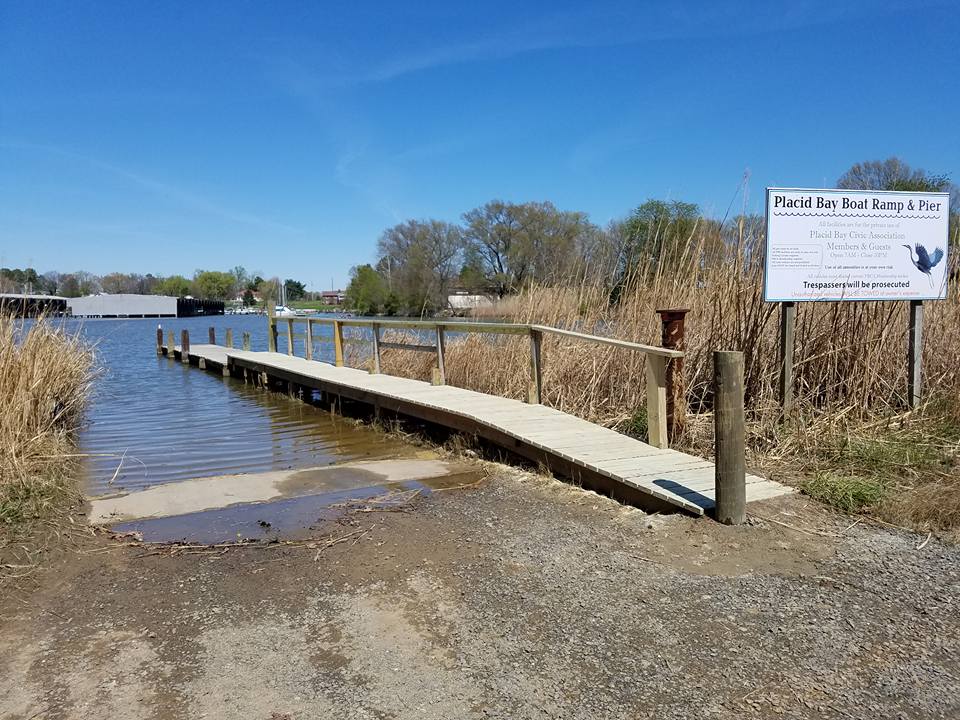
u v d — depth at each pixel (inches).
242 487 239.1
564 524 183.2
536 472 241.8
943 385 270.5
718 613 127.3
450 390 368.2
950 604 128.2
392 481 244.7
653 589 138.3
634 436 267.3
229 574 155.6
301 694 105.9
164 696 106.1
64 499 217.3
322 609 135.7
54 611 137.6
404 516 198.2
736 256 285.9
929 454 215.3
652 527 172.6
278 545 175.0
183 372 722.8
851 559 149.0
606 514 189.2
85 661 117.3
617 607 131.3
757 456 229.8
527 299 382.0
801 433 233.5
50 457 243.3
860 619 123.5
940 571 142.0
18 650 121.6
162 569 159.3
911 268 256.2
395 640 122.1
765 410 253.3
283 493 230.2
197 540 180.9
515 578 147.2
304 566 159.5
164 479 261.7
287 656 117.4
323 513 205.2
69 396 336.8
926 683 104.0
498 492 221.6
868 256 252.8
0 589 147.9
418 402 324.8
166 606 139.0
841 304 266.8
